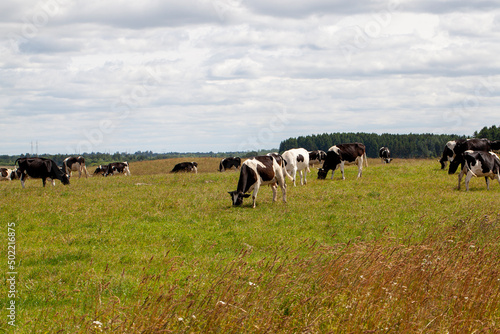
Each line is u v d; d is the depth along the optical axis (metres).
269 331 5.62
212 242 11.42
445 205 16.09
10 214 14.97
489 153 20.14
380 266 7.20
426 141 104.00
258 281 7.14
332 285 6.81
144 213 15.18
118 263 9.73
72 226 13.39
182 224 13.90
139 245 11.36
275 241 11.61
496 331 6.04
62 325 6.08
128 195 19.28
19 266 9.56
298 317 6.19
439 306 6.57
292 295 6.89
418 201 16.95
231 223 13.86
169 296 6.01
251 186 16.61
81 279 8.41
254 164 16.52
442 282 7.11
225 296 6.31
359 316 6.11
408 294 6.81
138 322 5.56
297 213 15.25
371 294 6.66
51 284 8.26
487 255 8.33
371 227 12.99
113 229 13.02
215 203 17.33
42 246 11.21
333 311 6.38
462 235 10.55
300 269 7.80
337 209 15.82
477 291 6.88
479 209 14.90
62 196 19.55
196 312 5.84
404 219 14.03
